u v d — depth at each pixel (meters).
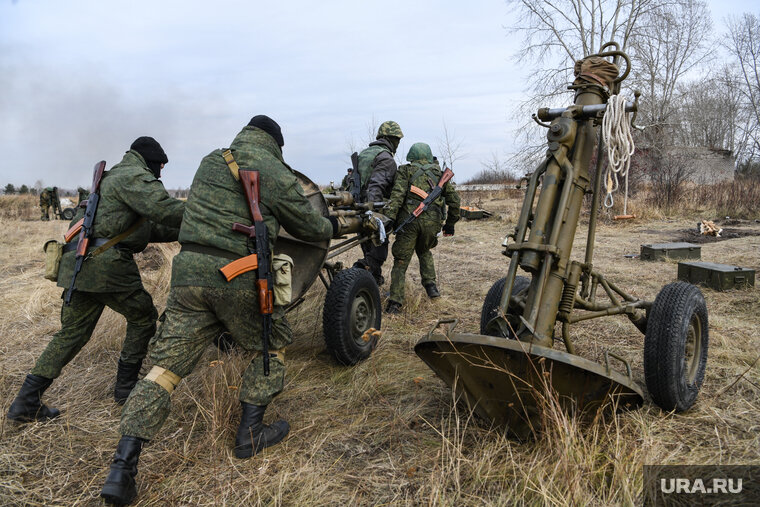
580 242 10.11
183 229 2.52
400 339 4.43
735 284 5.79
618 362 3.80
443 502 2.16
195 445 2.72
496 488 2.30
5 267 8.16
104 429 2.94
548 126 3.20
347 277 3.79
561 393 2.42
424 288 5.98
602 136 3.04
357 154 5.19
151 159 3.21
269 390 2.70
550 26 17.94
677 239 10.34
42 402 3.24
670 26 18.89
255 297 2.52
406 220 5.09
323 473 2.47
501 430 2.72
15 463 2.58
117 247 3.03
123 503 2.20
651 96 17.72
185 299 2.46
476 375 2.55
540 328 2.67
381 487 2.36
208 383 3.21
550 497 2.07
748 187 15.14
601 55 3.18
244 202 2.55
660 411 2.98
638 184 16.38
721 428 2.78
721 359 3.75
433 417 2.99
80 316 3.05
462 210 14.15
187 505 2.26
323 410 3.13
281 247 3.82
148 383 2.34
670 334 2.81
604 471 2.27
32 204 26.14
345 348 3.69
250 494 2.30
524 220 2.87
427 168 5.27
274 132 2.83
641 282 6.42
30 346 4.37
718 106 34.09
